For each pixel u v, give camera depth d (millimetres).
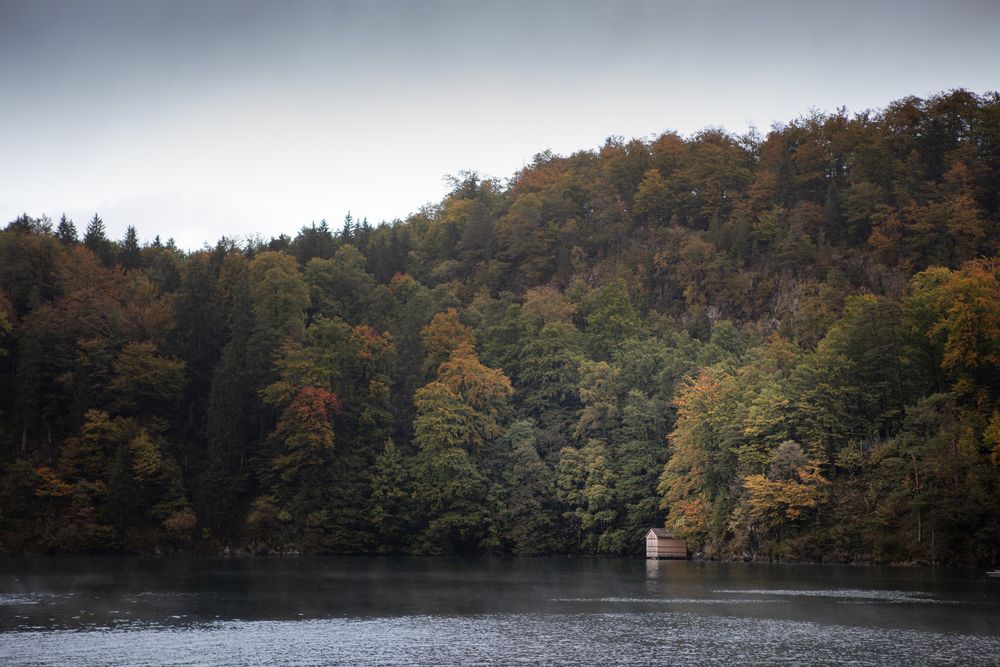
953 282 129125
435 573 105812
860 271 185875
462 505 148000
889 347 127188
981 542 104000
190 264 197250
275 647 54281
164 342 161875
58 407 148500
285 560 129000
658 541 130875
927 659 50938
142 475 139500
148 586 86250
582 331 189500
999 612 67938
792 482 115312
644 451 144125
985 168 194125
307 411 146750
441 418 150000
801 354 144375
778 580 92312
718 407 128375
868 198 197500
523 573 105812
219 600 75562
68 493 135625
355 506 147500
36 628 60062
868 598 76250
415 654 52438
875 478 114625
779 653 52719
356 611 69688
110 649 53250
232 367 151000
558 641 56625
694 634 59156
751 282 195625
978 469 104312
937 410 115312
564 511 149375
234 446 146250
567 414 161250
